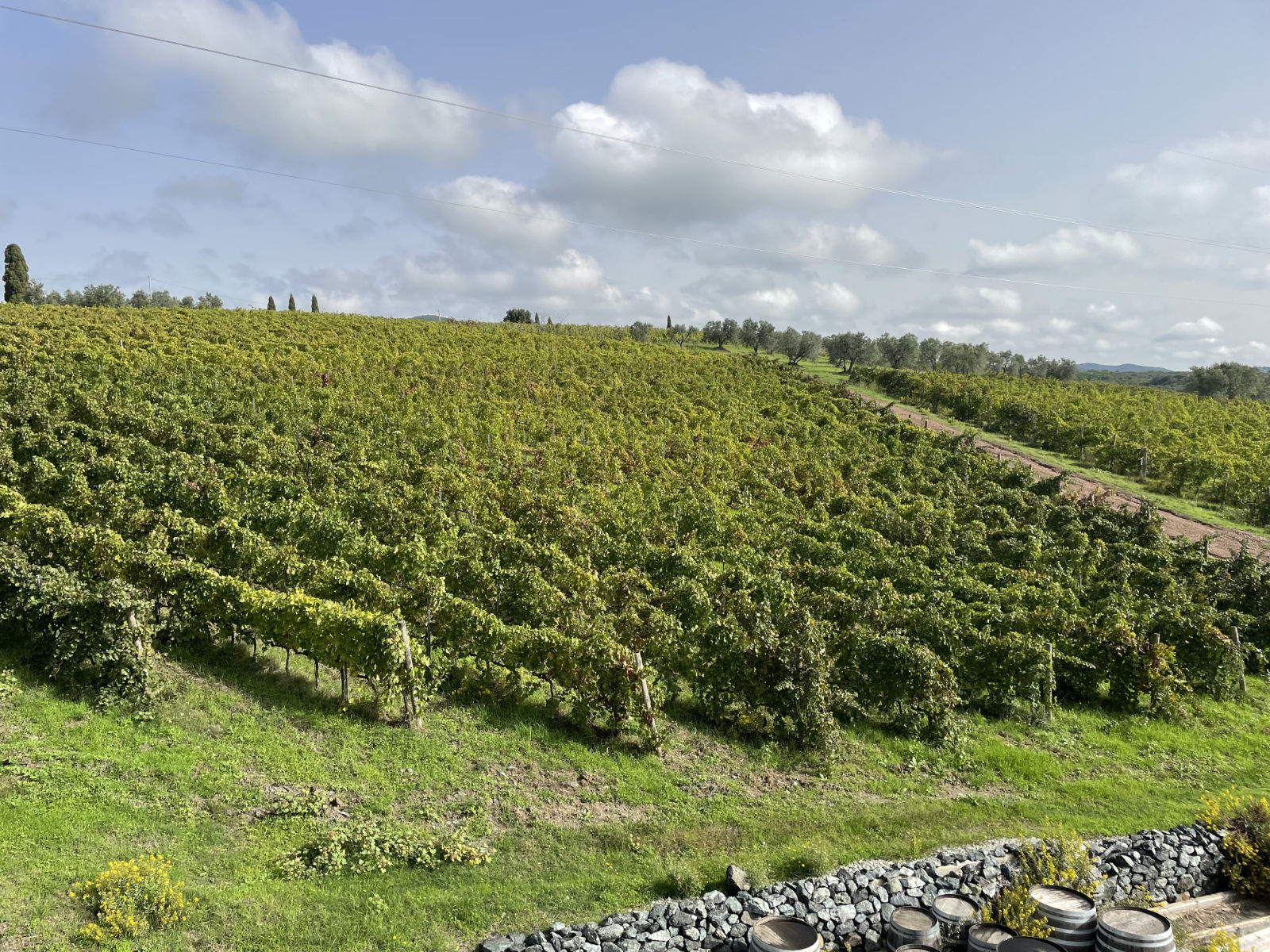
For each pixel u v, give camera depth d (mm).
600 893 11695
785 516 37812
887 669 19594
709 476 45500
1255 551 41812
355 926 10312
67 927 9289
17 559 16938
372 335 86125
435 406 52562
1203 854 13211
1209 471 52656
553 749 16359
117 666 14984
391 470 36531
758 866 12375
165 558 19109
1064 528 39750
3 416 35281
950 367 127375
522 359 79625
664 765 16516
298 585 21016
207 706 15539
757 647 18641
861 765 17594
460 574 22797
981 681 21578
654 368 83812
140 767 13039
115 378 48812
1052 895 11320
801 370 100500
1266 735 21328
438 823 13148
